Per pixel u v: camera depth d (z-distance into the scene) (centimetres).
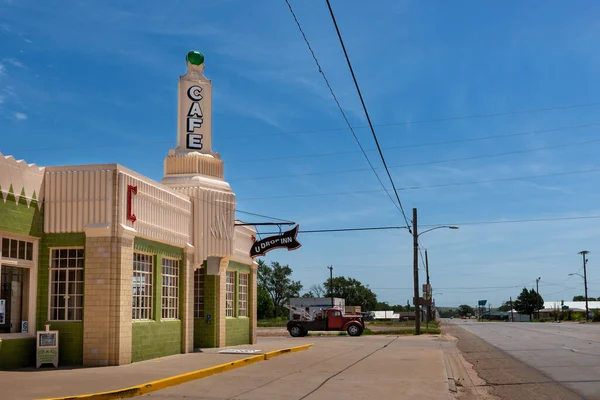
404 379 1545
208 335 2466
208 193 2338
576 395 1312
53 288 1772
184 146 2444
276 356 2245
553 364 1986
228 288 2727
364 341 3472
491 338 3862
